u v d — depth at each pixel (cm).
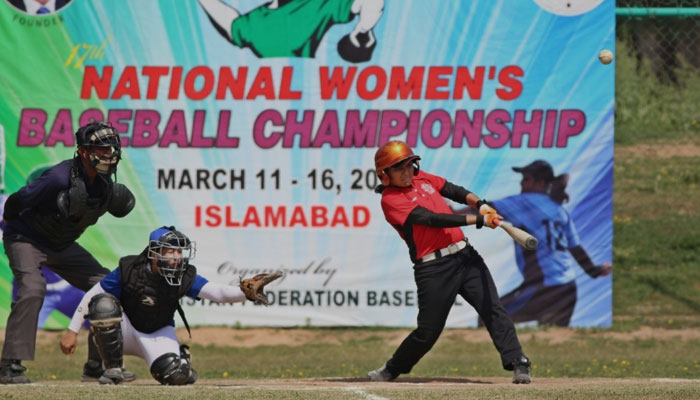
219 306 4131
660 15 4094
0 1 4028
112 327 2244
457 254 2512
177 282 2269
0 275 4034
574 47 4016
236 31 4028
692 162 5675
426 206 2491
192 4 4025
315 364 3678
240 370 3541
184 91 4041
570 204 4038
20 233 2544
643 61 6025
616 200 5350
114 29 4034
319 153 4044
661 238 5022
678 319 4303
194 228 4050
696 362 3681
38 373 3450
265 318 4109
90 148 2378
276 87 4034
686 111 5984
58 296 4084
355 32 4019
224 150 4041
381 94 4028
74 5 4034
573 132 4025
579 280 4059
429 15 4016
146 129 4038
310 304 4084
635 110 6025
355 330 4147
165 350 2325
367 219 4059
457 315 4162
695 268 4784
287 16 4025
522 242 2386
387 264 4066
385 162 2470
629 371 3475
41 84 4038
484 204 2528
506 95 4025
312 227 4056
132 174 4038
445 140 4025
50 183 2422
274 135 4041
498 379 2756
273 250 4062
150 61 4031
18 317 2466
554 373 3434
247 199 4050
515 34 4016
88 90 4038
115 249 4031
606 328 4097
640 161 5703
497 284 4062
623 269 4797
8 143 4034
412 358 2608
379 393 2083
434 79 4019
